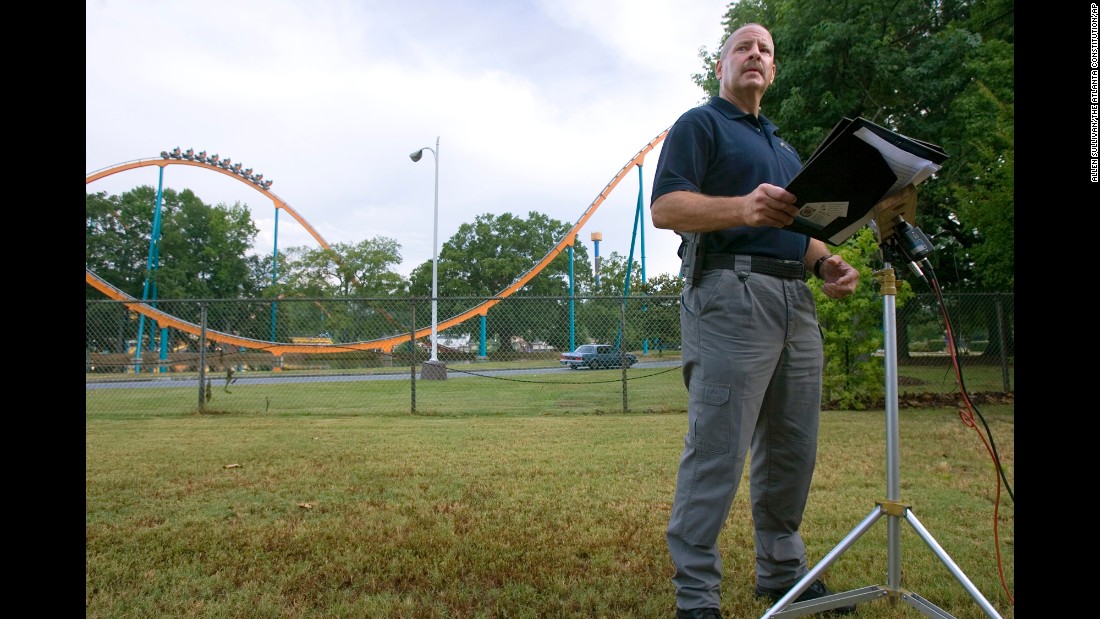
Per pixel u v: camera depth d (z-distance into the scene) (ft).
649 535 8.03
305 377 37.42
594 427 18.97
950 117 38.40
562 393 31.99
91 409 25.94
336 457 13.79
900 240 4.98
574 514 9.06
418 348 53.42
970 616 5.69
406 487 10.84
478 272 209.15
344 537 7.98
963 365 36.29
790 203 4.66
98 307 26.55
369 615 5.74
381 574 6.73
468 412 23.86
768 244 5.79
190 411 24.62
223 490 10.66
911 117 40.57
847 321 24.50
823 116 39.81
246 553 7.41
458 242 215.72
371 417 22.49
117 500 9.99
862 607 5.82
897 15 39.09
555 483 11.10
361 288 143.43
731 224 5.08
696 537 5.52
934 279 5.13
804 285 6.07
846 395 24.09
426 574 6.75
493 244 213.87
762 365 5.64
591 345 47.34
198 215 212.23
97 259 191.42
